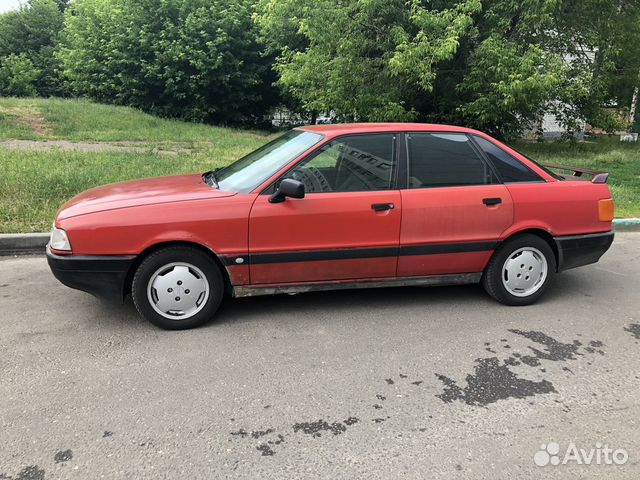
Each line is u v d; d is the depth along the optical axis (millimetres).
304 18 13453
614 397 3205
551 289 5117
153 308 3979
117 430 2803
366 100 13695
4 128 13789
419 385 3297
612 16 14180
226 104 24359
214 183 4473
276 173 4117
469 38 13117
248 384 3279
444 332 4070
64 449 2646
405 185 4297
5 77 29422
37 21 31766
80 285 3904
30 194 7023
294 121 28531
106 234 3818
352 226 4152
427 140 4410
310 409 3023
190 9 22234
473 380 3367
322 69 14375
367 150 4297
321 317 4324
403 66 11836
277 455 2629
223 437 2764
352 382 3320
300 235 4074
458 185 4395
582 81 13711
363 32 13625
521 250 4543
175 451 2646
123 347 3746
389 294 4883
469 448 2707
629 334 4102
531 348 3826
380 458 2617
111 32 23172
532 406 3090
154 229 3857
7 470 2492
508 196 4438
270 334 3992
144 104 23438
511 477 2504
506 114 14227
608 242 4773
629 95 16719
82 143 12609
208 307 4074
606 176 4746
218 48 22375
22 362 3506
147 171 8727
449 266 4441
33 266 5512
